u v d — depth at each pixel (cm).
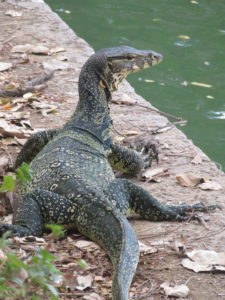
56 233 790
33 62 1767
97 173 1109
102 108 1231
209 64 2167
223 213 1110
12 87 1582
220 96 1975
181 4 2664
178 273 952
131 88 1670
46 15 2127
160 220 1091
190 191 1188
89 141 1181
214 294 909
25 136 1375
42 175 1084
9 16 2103
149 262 974
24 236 991
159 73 2109
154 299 895
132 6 2630
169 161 1305
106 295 894
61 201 1026
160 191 1188
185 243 1023
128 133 1409
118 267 862
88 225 1003
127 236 927
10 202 1095
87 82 1236
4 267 762
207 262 966
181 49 2255
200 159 1306
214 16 2548
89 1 2675
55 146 1153
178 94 1973
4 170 1238
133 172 1252
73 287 888
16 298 754
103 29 2381
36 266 721
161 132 1434
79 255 980
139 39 2314
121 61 1259
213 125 1817
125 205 1066
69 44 1908
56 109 1516
